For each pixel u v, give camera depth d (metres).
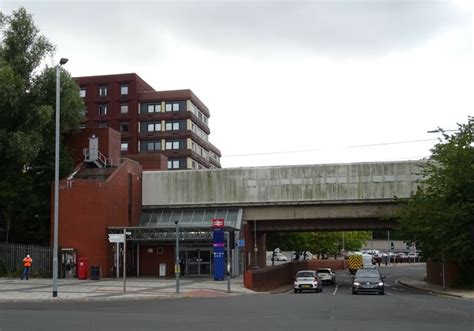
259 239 62.12
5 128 45.91
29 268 39.25
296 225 55.06
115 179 47.12
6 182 45.53
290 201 52.00
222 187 53.28
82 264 41.53
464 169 39.06
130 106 102.50
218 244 41.69
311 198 51.75
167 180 54.12
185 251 48.09
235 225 50.78
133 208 51.38
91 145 51.47
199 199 53.41
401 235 44.97
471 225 22.66
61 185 44.97
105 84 103.62
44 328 14.22
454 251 37.84
